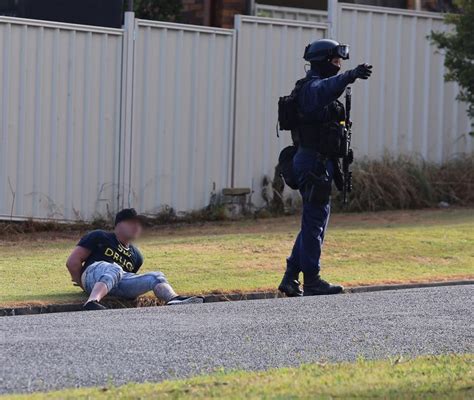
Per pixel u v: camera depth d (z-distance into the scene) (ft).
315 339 106.22
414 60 225.35
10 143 189.88
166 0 253.44
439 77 227.81
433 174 220.84
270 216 208.23
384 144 222.28
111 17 209.97
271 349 101.50
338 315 119.65
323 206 137.59
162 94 202.28
